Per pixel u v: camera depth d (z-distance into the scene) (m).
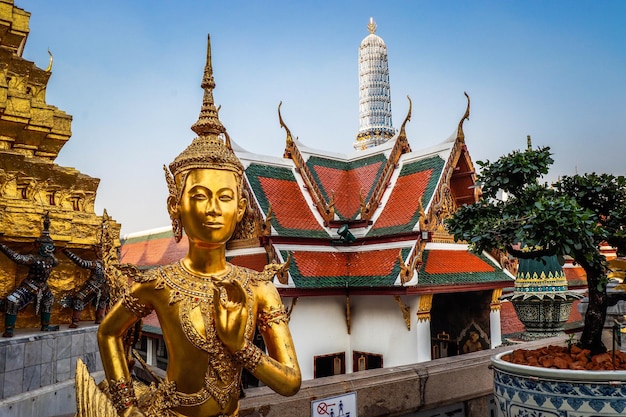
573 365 6.28
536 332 16.45
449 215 24.20
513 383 6.37
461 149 24.50
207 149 4.04
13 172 13.28
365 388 7.63
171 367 3.95
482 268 24.20
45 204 13.96
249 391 6.94
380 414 7.74
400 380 8.03
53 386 11.98
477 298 25.03
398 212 24.41
